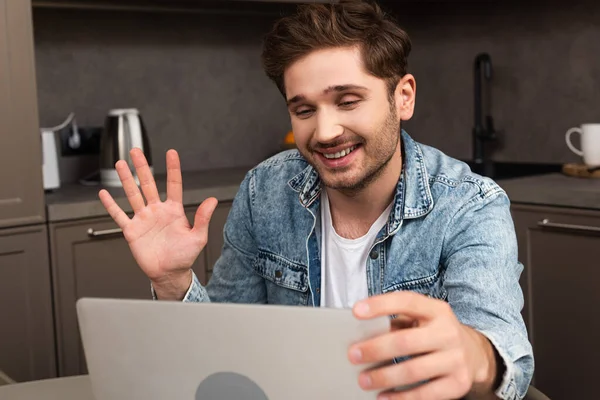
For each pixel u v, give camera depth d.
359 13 1.19
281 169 1.56
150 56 3.38
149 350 0.87
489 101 3.52
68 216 2.60
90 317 0.89
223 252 1.61
